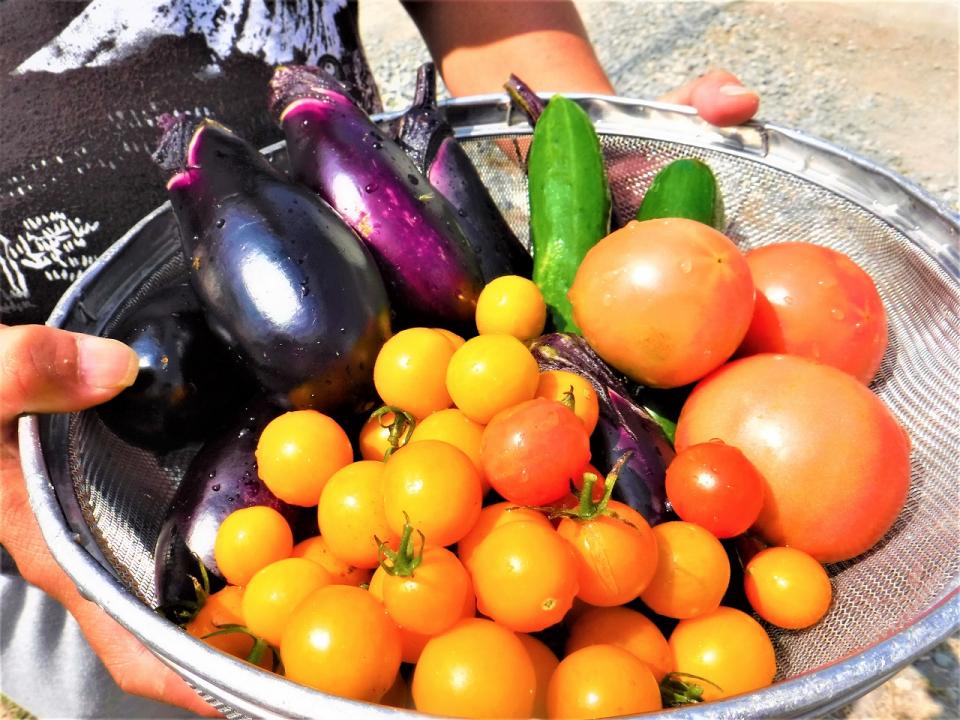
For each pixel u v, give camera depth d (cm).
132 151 36
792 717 19
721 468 25
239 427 29
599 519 23
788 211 38
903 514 29
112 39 34
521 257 36
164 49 35
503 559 22
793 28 115
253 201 28
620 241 29
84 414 30
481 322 30
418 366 27
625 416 28
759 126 38
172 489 32
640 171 41
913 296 34
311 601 22
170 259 35
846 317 31
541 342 30
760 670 24
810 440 26
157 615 21
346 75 42
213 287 27
